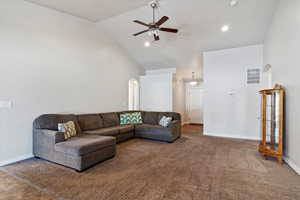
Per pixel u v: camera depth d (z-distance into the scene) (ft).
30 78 10.76
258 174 8.25
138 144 14.03
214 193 6.58
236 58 16.69
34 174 8.21
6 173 8.36
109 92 17.34
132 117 17.52
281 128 9.56
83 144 8.81
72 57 13.46
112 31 16.76
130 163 9.70
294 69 8.79
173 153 11.60
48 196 6.38
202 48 17.42
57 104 12.36
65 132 10.20
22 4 10.34
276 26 11.55
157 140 15.40
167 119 15.76
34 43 10.96
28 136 10.63
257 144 14.06
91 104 15.21
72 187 7.02
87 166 8.77
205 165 9.43
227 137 16.84
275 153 9.77
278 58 11.21
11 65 9.87
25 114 10.51
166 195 6.45
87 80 14.80
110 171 8.59
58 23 12.42
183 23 13.98
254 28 13.82
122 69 19.20
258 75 15.78
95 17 14.07
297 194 6.50
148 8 12.76
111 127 14.87
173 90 21.27
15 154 10.03
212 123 17.90
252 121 16.02
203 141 15.14
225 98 17.20
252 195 6.44
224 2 11.57
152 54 19.97
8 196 6.37
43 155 9.98
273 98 10.89
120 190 6.80
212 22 13.62
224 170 8.74
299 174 8.16
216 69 17.62
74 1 11.33
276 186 7.10
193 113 28.30
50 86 11.89
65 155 8.92
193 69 22.85
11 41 9.85
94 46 15.48
